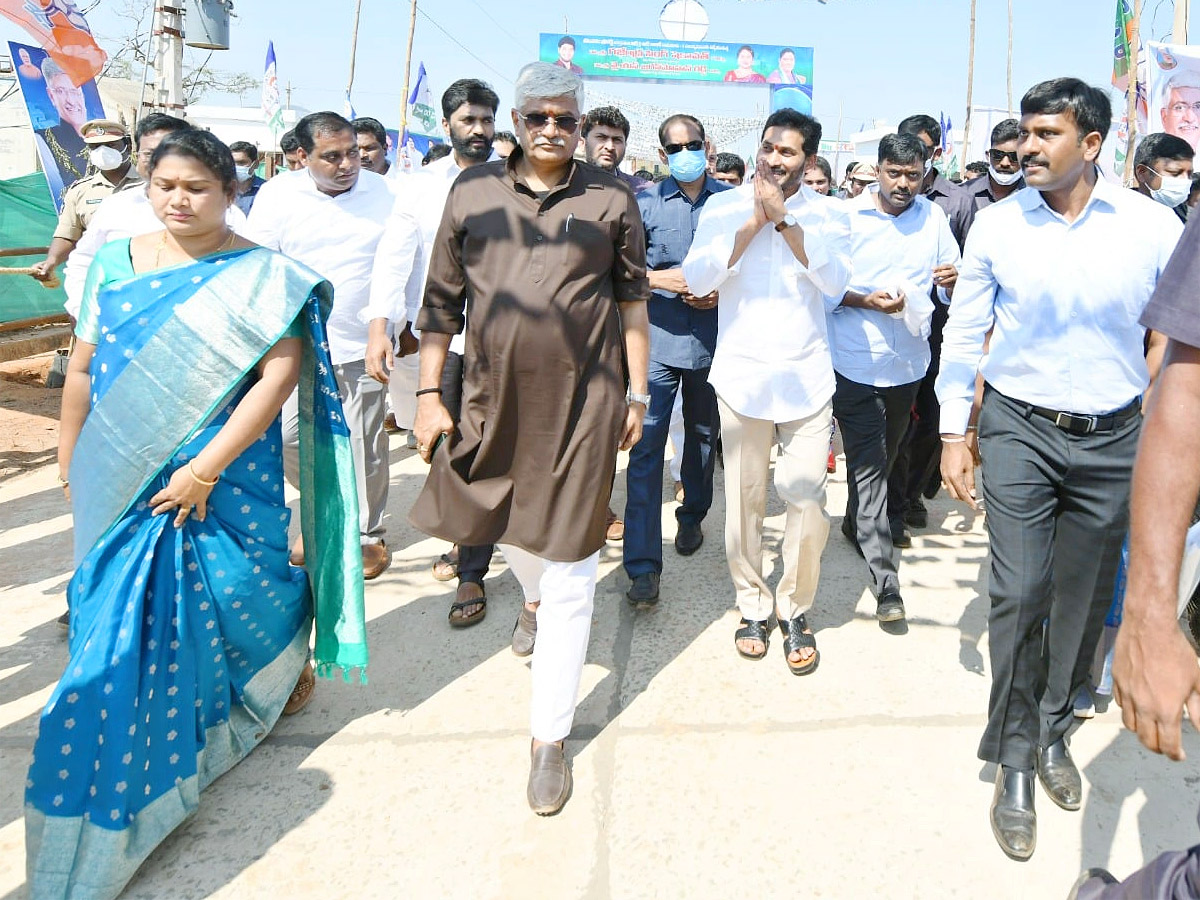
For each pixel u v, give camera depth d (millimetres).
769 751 2482
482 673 2936
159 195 2115
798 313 2746
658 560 3375
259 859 2092
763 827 2180
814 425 2812
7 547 4074
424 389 2371
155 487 2135
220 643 2252
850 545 4062
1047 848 2125
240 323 2123
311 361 2348
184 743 2102
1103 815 2238
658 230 3602
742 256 2762
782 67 14359
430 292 2357
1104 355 2088
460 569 3324
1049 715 2348
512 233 2205
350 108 11375
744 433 2834
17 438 5945
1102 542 2178
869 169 6094
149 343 2092
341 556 2443
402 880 2023
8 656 3047
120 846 1940
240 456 2262
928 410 3982
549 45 14266
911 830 2174
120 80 13172
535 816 2227
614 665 2980
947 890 1989
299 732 2602
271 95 10945
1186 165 3820
